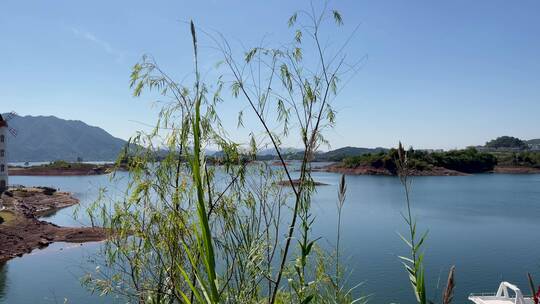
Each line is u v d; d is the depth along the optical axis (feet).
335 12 13.80
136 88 14.82
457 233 116.98
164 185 14.26
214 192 14.48
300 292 12.43
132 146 14.94
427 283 65.92
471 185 309.63
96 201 14.94
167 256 14.11
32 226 120.26
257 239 13.79
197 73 8.24
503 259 86.48
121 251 14.64
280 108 14.28
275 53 14.17
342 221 126.72
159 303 13.98
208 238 5.78
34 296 60.49
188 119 14.01
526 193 247.09
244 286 13.12
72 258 82.23
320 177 395.96
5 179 210.59
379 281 62.34
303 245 11.55
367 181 342.23
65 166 490.90
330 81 13.88
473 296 54.65
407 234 110.01
